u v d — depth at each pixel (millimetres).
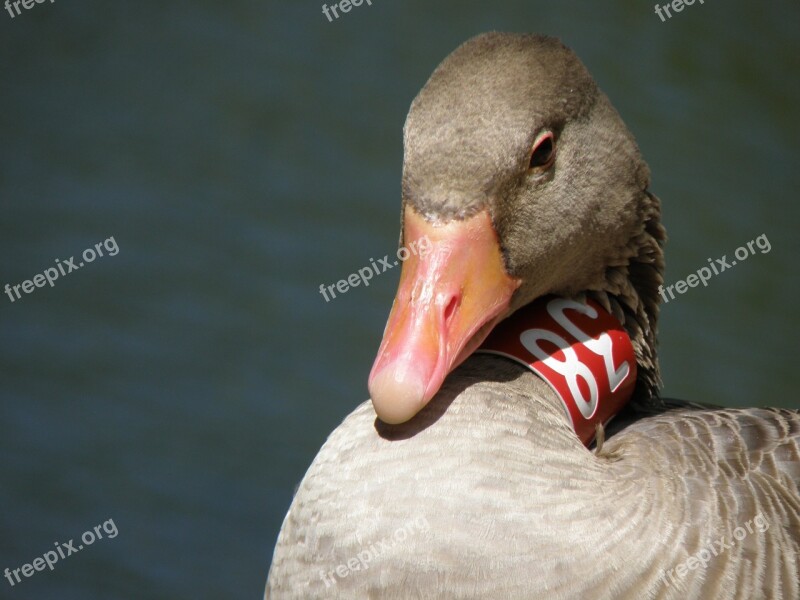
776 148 13312
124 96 14156
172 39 14938
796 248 12367
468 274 4469
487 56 4738
